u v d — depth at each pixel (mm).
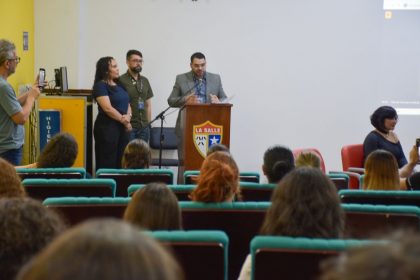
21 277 706
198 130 4832
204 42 6957
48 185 2910
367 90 7098
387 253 643
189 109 4809
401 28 7027
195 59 5969
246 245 2367
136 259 653
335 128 7125
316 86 7078
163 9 6898
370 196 2730
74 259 642
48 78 6766
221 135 4855
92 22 6887
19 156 4289
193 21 6930
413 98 7090
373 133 5234
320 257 1532
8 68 4148
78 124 6051
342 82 7082
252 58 7012
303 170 1837
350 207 2281
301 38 7020
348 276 648
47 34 6734
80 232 681
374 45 7047
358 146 5426
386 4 7000
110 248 655
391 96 7094
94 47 6902
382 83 7086
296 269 1553
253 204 2348
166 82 6957
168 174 3492
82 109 6051
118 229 694
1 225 1131
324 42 7039
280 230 1786
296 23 7004
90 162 6441
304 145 7117
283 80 7055
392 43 7043
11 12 6047
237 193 2729
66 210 2359
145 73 6945
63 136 3605
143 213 1904
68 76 6766
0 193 2322
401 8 7000
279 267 1558
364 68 7074
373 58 7066
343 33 7035
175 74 6953
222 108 4836
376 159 3217
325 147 7133
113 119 5734
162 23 6914
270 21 6984
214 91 6066
